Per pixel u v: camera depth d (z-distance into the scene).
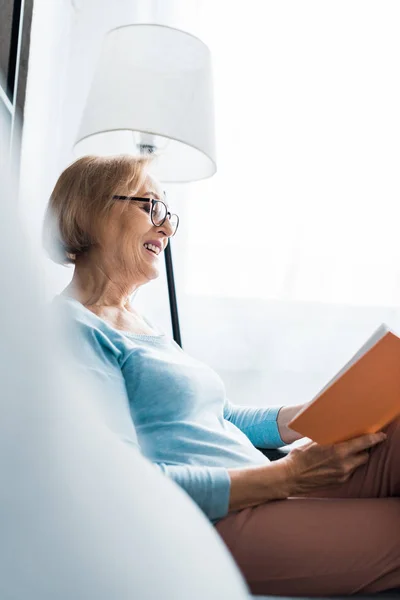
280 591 0.85
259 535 0.86
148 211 1.27
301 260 2.50
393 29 2.52
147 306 2.45
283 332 2.51
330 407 0.87
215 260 2.50
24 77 1.71
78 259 1.28
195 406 1.15
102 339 1.07
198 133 1.70
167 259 1.99
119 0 2.38
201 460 1.06
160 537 0.26
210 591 0.26
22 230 0.26
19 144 1.46
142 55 1.68
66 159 2.33
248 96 2.50
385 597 0.83
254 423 1.37
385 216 2.52
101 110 1.67
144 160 1.29
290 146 2.51
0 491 0.23
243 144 2.50
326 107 2.51
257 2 2.50
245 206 2.50
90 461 0.26
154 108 1.65
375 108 2.52
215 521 0.90
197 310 2.49
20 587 0.23
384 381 0.86
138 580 0.25
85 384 0.31
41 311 0.26
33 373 0.25
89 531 0.25
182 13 2.44
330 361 2.52
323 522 0.86
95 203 1.24
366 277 2.52
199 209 2.49
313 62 2.51
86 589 0.24
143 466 0.29
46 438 0.25
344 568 0.84
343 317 2.52
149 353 1.15
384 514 0.87
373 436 0.97
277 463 0.95
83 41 2.36
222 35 2.49
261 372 2.51
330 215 2.51
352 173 2.52
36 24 2.00
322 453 0.94
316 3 2.51
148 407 1.11
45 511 0.24
